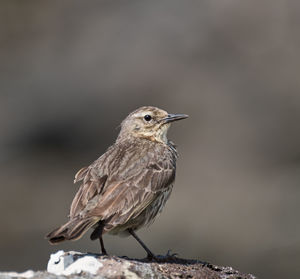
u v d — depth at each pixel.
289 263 18.95
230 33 27.14
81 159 24.23
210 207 21.25
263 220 20.62
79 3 29.88
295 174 22.80
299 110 25.00
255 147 23.97
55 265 9.06
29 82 26.83
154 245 19.53
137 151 10.59
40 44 28.72
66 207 22.03
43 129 25.22
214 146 23.89
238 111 25.02
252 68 26.23
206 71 26.33
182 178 22.72
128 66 26.62
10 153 24.73
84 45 28.02
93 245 19.09
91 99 25.77
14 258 19.61
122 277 8.89
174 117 11.56
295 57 26.22
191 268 9.70
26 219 21.50
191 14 28.05
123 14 28.92
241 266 18.97
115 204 9.59
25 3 30.17
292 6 27.02
